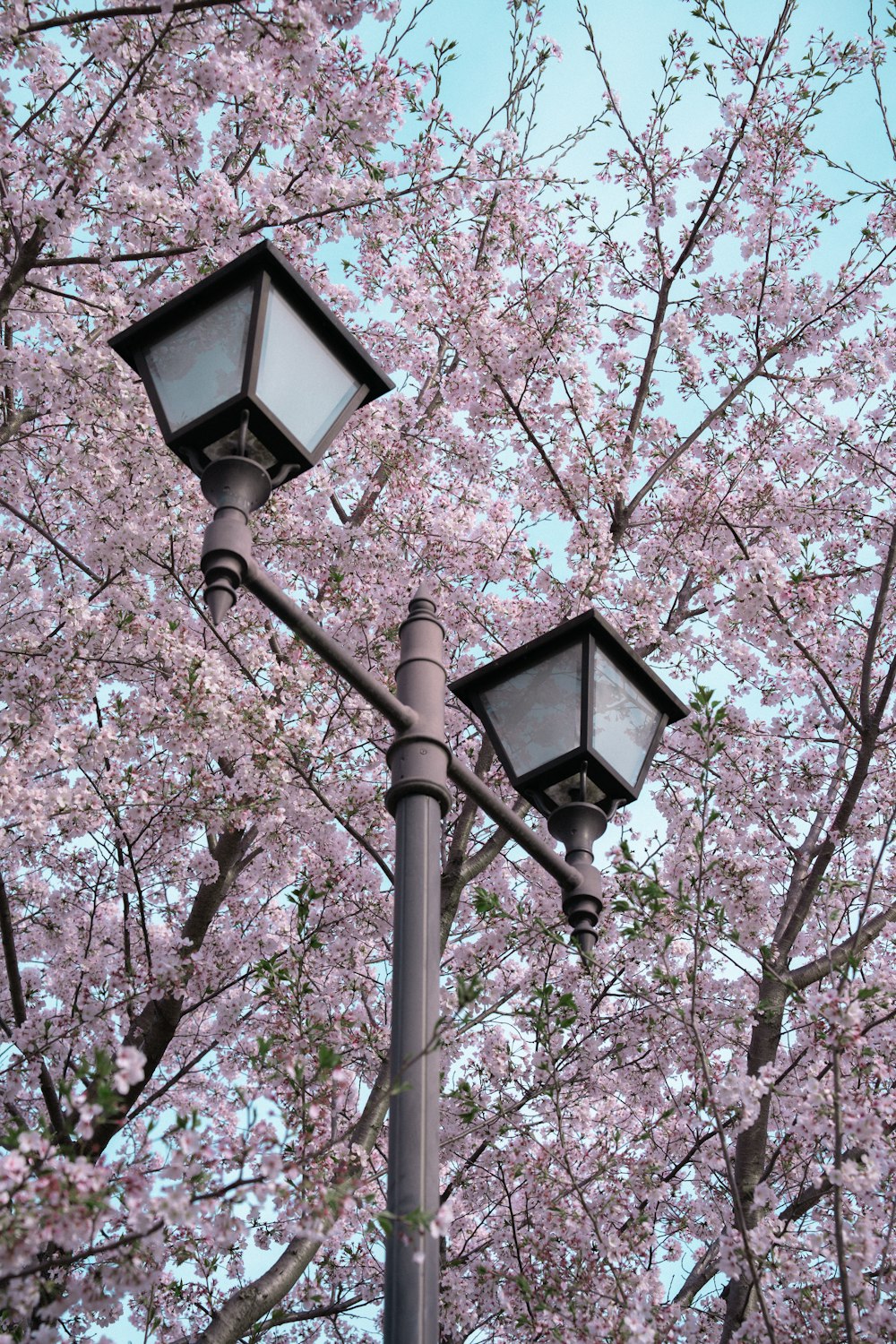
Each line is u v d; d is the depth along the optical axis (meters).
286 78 5.93
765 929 6.23
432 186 8.34
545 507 7.73
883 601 6.04
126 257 6.50
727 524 7.15
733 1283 4.70
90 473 7.03
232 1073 6.98
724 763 7.25
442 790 3.34
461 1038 6.30
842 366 8.74
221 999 6.81
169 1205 2.47
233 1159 2.68
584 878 3.56
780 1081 5.44
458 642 8.18
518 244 7.89
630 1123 6.49
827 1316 4.11
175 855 7.72
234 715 6.17
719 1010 6.27
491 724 3.87
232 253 6.75
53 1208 2.38
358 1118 5.95
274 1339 7.12
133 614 6.55
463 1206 6.44
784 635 6.29
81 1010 6.02
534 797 3.78
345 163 7.89
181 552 7.24
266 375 3.29
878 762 7.47
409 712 3.42
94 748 6.07
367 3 5.27
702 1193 5.97
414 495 8.33
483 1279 5.08
